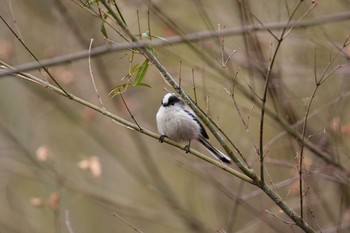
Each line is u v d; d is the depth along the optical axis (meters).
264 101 7.63
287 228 12.58
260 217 11.31
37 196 15.87
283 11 12.42
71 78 14.38
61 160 15.73
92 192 15.27
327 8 13.11
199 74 12.12
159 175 15.02
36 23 14.91
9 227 15.26
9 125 15.99
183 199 15.88
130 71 7.87
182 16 13.48
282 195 12.77
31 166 14.98
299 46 12.43
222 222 13.49
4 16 14.57
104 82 14.80
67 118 16.27
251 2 12.74
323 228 11.84
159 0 12.09
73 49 14.73
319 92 12.54
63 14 13.91
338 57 12.23
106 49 10.82
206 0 13.53
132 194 16.88
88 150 16.59
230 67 11.16
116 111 15.12
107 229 16.47
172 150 14.55
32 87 15.69
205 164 13.09
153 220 15.09
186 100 7.82
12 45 14.16
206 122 7.88
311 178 11.92
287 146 12.59
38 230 15.22
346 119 12.72
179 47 13.46
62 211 15.12
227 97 13.02
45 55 14.18
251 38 10.59
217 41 11.27
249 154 13.00
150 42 7.77
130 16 12.20
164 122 10.77
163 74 7.79
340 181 10.66
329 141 11.53
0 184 15.82
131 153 15.66
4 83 16.30
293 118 11.05
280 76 11.21
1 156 14.98
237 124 13.55
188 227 14.06
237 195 11.16
